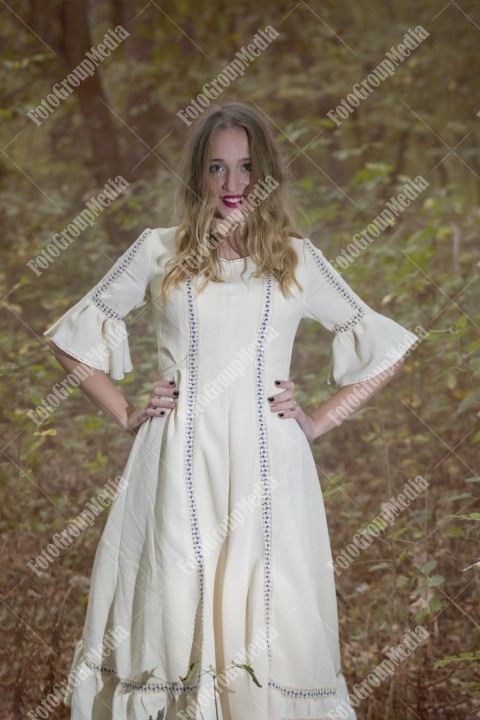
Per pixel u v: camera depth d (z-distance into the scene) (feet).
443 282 17.62
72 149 31.22
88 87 26.76
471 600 11.38
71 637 11.04
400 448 15.51
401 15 35.88
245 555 8.45
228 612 8.39
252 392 8.58
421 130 33.60
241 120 8.70
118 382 17.13
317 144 20.48
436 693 10.32
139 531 8.61
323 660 8.67
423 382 16.52
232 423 8.50
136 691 8.52
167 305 8.71
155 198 25.70
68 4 26.37
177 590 8.38
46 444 15.56
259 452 8.53
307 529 8.75
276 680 8.61
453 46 33.45
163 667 8.45
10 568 12.09
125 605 8.61
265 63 34.09
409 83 33.58
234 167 8.68
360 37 35.24
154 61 31.96
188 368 8.63
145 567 8.53
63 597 11.57
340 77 34.76
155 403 8.65
